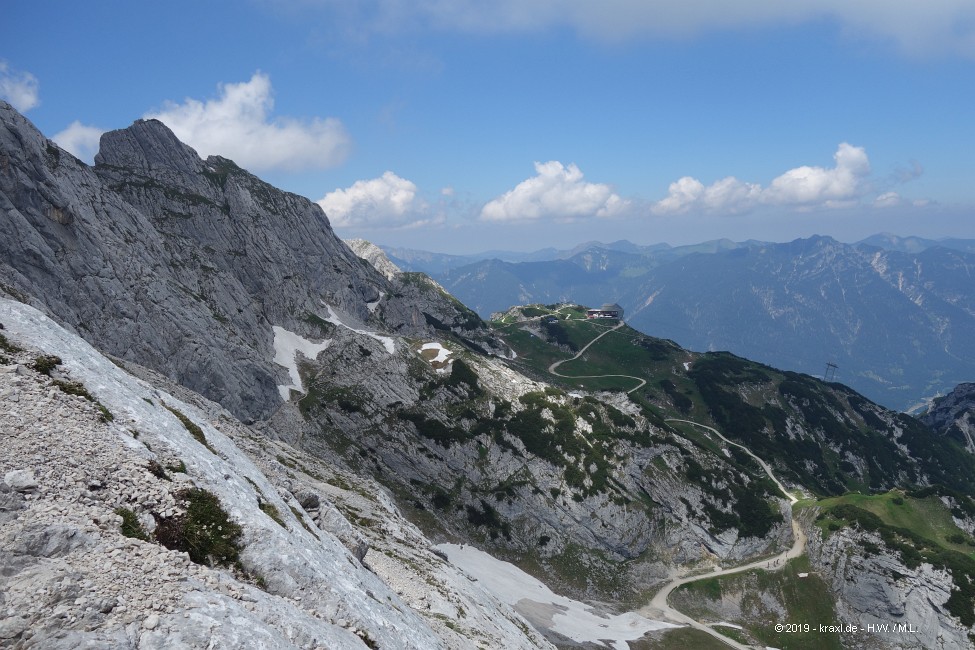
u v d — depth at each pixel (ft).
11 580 55.31
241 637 60.23
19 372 84.07
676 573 472.44
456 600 170.19
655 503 522.06
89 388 90.48
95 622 54.03
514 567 447.42
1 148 378.32
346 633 77.05
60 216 402.52
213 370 463.42
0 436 71.41
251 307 589.73
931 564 415.85
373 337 643.45
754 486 549.13
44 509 65.05
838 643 405.59
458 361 612.29
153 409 102.58
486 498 499.10
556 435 550.36
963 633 385.29
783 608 431.43
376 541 193.26
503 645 155.74
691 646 375.86
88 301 396.78
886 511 501.56
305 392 563.07
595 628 378.12
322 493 226.99
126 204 506.07
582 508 495.00
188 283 522.06
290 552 83.20
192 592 63.52
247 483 102.12
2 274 346.13
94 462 75.82
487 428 545.03
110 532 67.36
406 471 515.09
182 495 80.53
